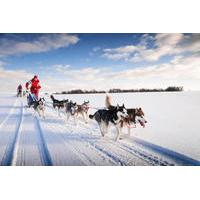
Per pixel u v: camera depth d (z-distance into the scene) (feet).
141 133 22.95
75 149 19.29
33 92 33.73
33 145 20.36
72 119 31.58
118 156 17.83
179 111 32.60
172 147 18.83
